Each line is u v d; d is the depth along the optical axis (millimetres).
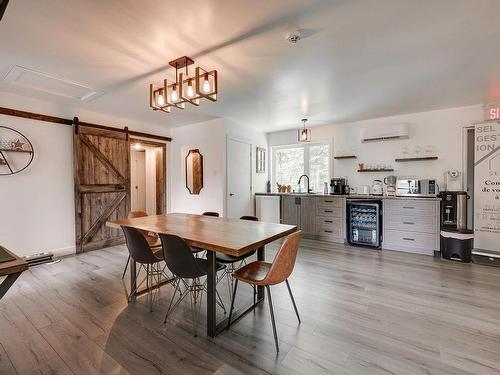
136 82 3004
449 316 2135
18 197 3498
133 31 1992
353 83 3104
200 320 2098
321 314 2180
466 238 3480
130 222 2656
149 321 2078
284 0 1662
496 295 2516
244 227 2346
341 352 1698
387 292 2598
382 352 1694
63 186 3924
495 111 3779
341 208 4578
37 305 2332
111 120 4512
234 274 1950
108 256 3857
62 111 3891
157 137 5305
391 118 4668
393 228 4109
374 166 4848
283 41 2158
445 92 3424
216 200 4871
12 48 2240
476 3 1694
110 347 1754
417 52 2361
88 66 2584
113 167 4449
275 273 1718
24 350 1720
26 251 3564
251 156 5582
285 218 5234
